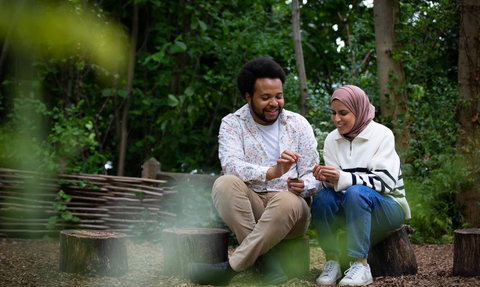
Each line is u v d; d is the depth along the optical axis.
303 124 2.64
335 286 2.27
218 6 5.24
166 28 5.20
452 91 4.25
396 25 4.40
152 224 3.97
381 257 2.44
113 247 2.50
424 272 2.59
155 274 2.57
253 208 2.44
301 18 5.92
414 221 3.94
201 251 2.46
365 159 2.46
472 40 4.14
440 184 3.91
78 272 2.48
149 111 5.12
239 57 5.11
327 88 5.59
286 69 5.32
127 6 5.29
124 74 5.32
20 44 4.57
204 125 5.71
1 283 2.27
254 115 2.60
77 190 4.00
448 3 4.21
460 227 4.03
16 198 3.86
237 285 2.33
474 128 4.10
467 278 2.36
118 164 5.05
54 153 3.95
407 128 4.21
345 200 2.29
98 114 5.07
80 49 4.87
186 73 5.33
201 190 4.18
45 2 4.50
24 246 3.53
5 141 4.10
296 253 2.54
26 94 4.59
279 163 2.29
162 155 5.28
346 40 6.04
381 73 4.40
